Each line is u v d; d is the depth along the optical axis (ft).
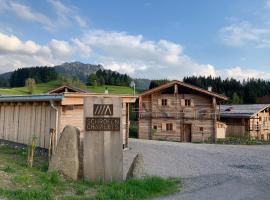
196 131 121.19
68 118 52.85
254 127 136.98
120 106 37.86
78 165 36.19
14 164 40.29
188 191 32.71
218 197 30.78
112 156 37.09
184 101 123.24
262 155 67.36
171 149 74.69
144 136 126.31
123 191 29.96
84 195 28.89
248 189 34.63
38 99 52.11
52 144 45.75
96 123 36.88
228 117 137.59
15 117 61.31
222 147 85.10
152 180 33.78
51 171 36.01
